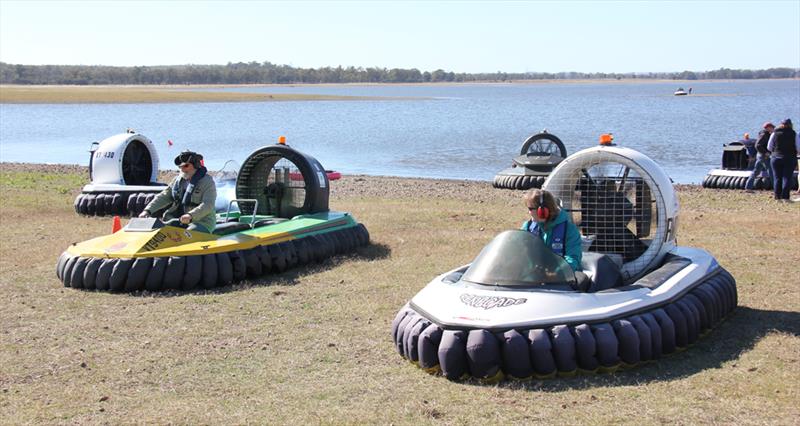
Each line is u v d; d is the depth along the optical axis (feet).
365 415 16.78
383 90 599.98
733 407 16.70
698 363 19.83
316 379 19.13
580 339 18.61
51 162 98.22
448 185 65.77
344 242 34.30
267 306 25.93
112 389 18.63
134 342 22.22
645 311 20.02
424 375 19.21
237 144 122.31
